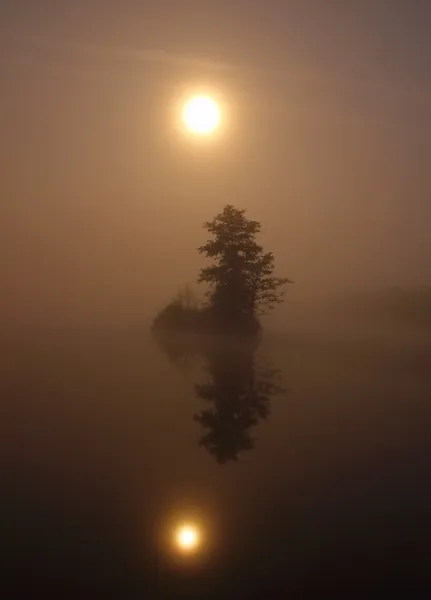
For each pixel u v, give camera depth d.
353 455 21.89
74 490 18.78
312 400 30.00
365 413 27.53
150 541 15.71
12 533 16.12
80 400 29.92
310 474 20.03
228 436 23.84
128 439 23.69
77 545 15.46
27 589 13.62
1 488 18.92
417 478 19.73
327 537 15.95
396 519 16.92
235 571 14.55
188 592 13.44
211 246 51.03
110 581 13.99
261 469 20.64
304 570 14.27
